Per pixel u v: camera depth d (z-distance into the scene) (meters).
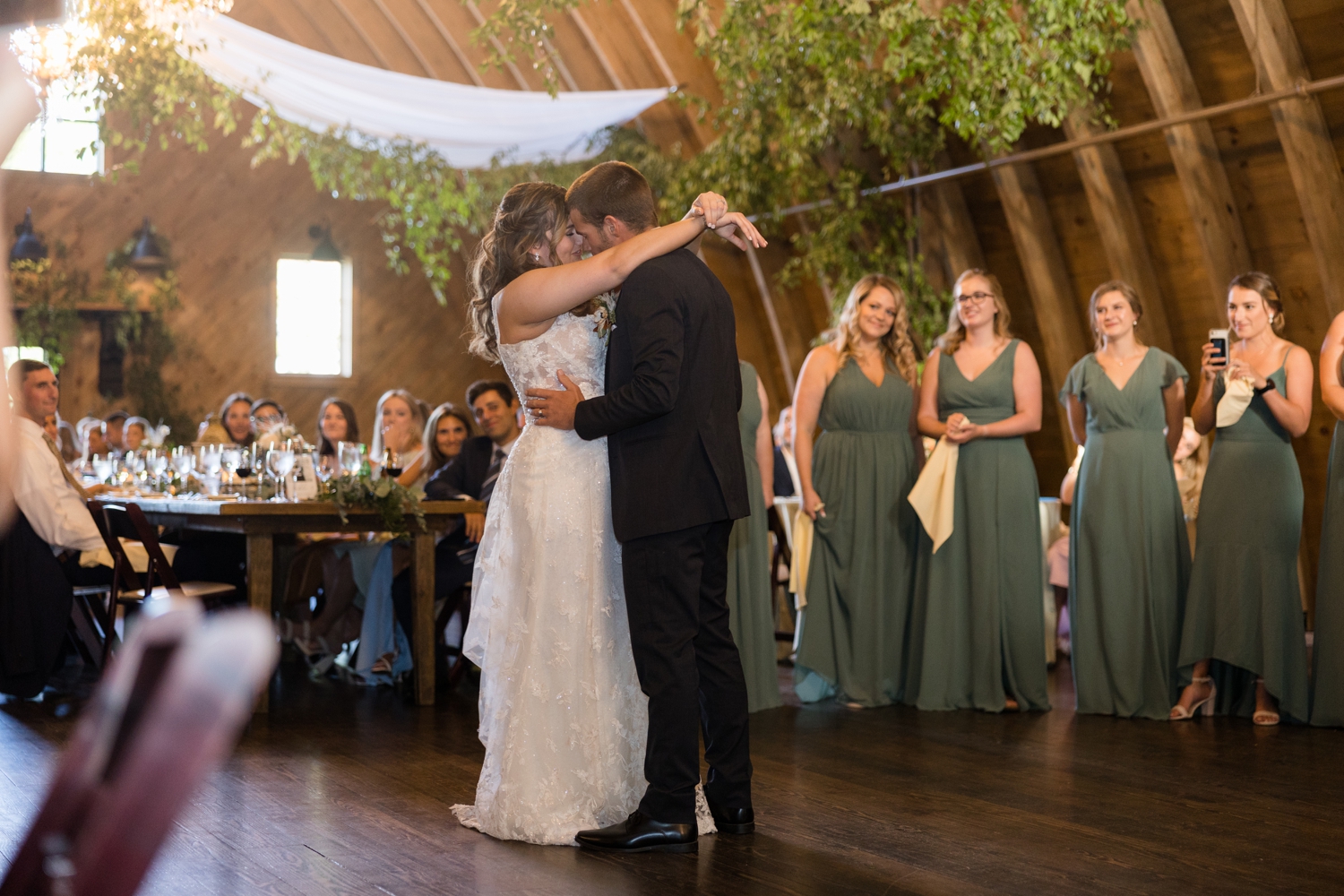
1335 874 2.31
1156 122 6.18
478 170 9.20
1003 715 4.11
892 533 4.39
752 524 4.24
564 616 2.57
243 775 3.14
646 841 2.45
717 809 2.61
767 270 8.83
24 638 4.25
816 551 4.41
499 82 8.98
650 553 2.48
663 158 8.45
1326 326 6.29
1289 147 5.78
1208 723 3.96
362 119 8.18
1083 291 7.34
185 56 7.29
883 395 4.41
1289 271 6.32
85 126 9.90
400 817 2.71
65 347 9.74
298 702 4.36
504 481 2.71
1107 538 4.12
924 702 4.22
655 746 2.48
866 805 2.83
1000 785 3.04
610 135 8.73
